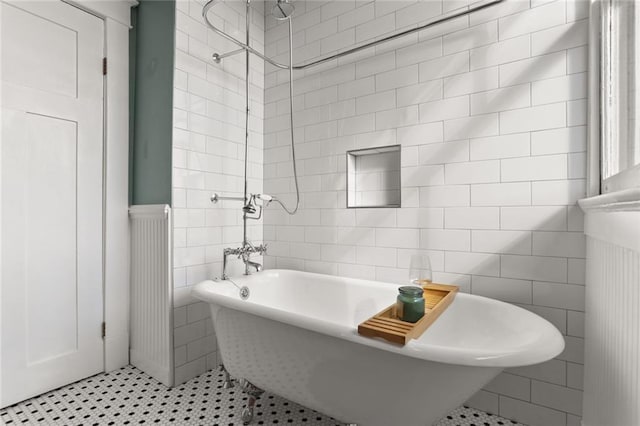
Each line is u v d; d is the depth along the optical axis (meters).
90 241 2.04
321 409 1.36
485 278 1.72
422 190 1.91
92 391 1.88
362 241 2.15
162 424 1.58
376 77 2.09
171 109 2.00
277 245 2.56
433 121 1.88
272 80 2.62
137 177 2.23
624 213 0.90
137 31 2.26
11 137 1.72
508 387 1.64
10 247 1.72
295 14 2.49
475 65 1.75
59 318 1.90
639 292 0.83
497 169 1.69
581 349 1.48
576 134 1.50
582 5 1.49
